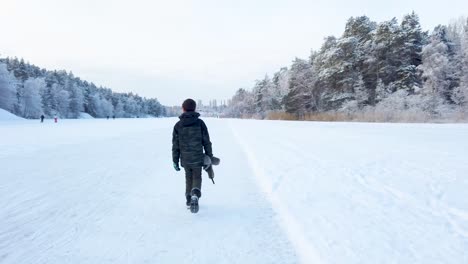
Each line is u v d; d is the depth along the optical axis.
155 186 6.94
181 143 5.00
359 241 3.68
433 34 48.25
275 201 5.52
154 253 3.64
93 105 123.69
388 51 49.84
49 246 3.83
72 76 122.25
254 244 3.87
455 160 9.20
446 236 3.80
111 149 13.57
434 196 5.52
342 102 54.22
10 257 3.54
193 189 4.89
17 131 24.91
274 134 20.45
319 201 5.34
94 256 3.57
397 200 5.32
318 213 4.71
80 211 5.16
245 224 4.55
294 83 66.19
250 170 8.62
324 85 60.31
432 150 11.38
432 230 3.99
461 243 3.59
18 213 5.04
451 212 4.67
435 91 44.44
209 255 3.58
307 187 6.32
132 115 163.12
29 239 4.04
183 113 5.07
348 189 6.11
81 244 3.89
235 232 4.25
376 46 50.12
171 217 4.88
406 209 4.84
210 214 5.00
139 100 185.00
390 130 22.69
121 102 152.50
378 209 4.87
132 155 11.80
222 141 17.11
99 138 18.91
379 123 35.47
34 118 80.19
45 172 8.37
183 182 7.36
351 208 4.93
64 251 3.70
